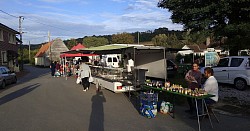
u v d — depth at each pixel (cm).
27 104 963
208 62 1455
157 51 1123
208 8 1572
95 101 1002
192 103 750
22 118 738
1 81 1473
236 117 709
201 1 1664
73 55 2325
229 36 1664
